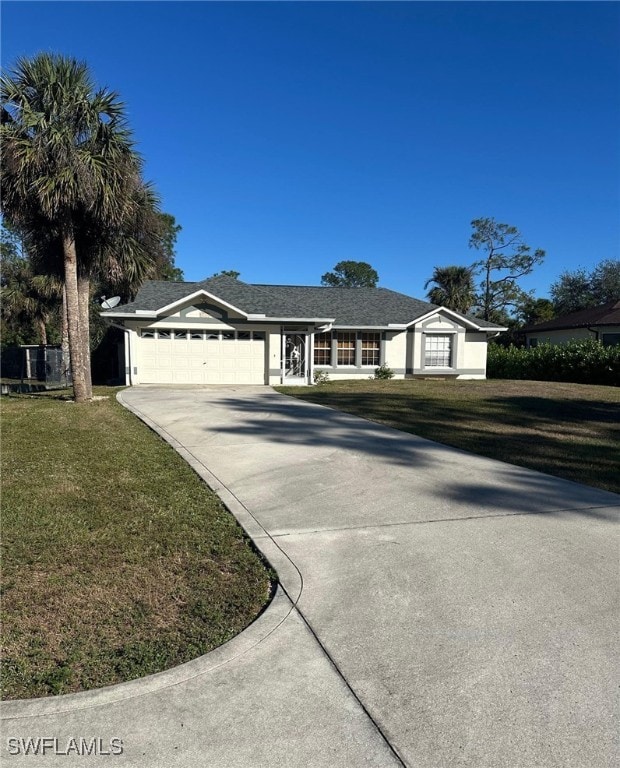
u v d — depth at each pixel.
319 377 20.59
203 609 3.56
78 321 13.51
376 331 22.41
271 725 2.50
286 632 3.27
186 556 4.37
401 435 9.34
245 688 2.76
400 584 3.87
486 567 4.13
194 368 18.84
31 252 14.50
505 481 6.51
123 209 12.76
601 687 2.77
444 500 5.77
